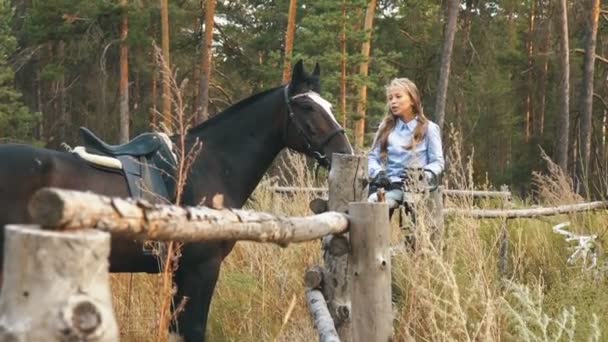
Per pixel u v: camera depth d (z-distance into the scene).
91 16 20.61
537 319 3.52
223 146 4.16
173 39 23.39
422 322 3.88
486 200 7.45
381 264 2.94
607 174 8.66
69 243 1.29
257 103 4.27
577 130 23.12
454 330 3.56
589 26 19.38
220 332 4.91
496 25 24.97
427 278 3.80
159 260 3.63
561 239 6.71
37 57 25.69
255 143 4.23
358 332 2.96
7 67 21.88
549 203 8.34
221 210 2.04
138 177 3.71
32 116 21.19
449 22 19.83
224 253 3.91
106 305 1.34
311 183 6.36
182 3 23.80
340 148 4.17
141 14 20.52
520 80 25.14
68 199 1.34
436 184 4.56
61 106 26.34
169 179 3.81
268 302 4.99
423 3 23.64
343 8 17.03
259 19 26.05
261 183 6.62
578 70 23.17
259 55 25.78
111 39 21.47
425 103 24.38
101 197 1.50
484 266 4.42
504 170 23.97
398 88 4.69
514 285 3.82
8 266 1.30
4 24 20.88
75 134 25.69
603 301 4.43
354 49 19.78
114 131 24.23
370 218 2.93
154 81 23.45
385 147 4.79
